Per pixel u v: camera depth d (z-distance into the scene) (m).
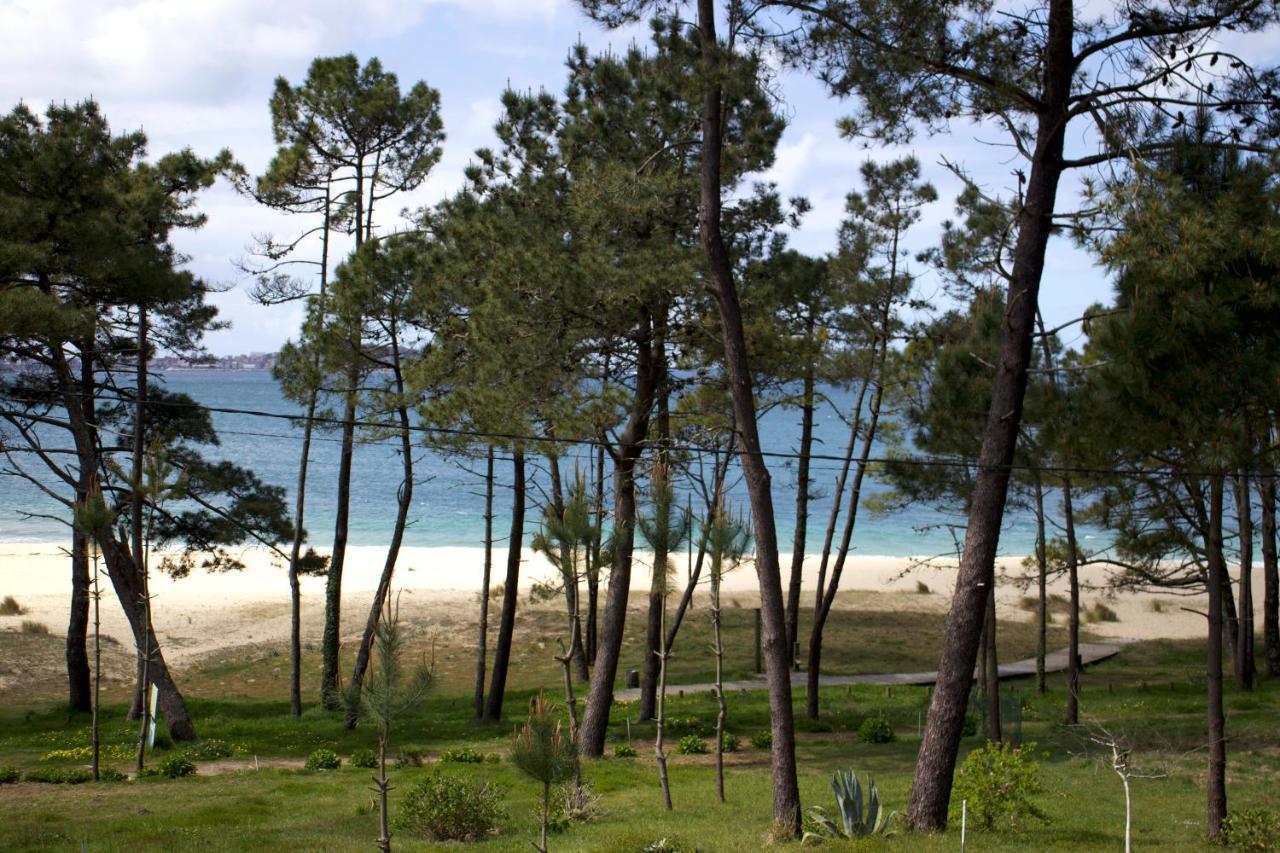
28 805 14.97
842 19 11.57
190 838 12.37
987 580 12.33
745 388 13.05
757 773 17.91
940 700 12.46
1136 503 21.92
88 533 16.89
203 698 29.80
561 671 33.25
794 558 27.97
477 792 13.91
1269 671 28.42
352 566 51.47
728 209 18.44
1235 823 11.77
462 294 19.50
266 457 100.56
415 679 9.11
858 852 11.11
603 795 15.64
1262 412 10.59
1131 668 33.12
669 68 16.94
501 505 76.81
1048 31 11.41
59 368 22.30
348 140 26.91
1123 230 9.91
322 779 17.67
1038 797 15.04
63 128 20.02
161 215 24.59
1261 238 9.52
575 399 17.23
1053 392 12.34
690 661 34.47
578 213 16.86
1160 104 11.13
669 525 13.47
